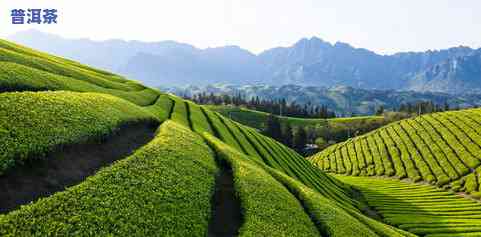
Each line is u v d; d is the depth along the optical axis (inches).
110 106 1628.9
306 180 2743.6
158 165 1202.0
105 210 850.8
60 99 1371.8
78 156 1169.4
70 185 1018.1
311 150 7741.1
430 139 5270.7
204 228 1002.1
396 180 4429.1
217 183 1411.2
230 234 1101.7
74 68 2556.6
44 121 1145.4
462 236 2351.1
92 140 1272.1
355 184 4207.7
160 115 2186.3
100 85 2358.5
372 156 5383.9
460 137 5044.3
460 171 4104.3
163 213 945.5
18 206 853.2
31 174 977.5
